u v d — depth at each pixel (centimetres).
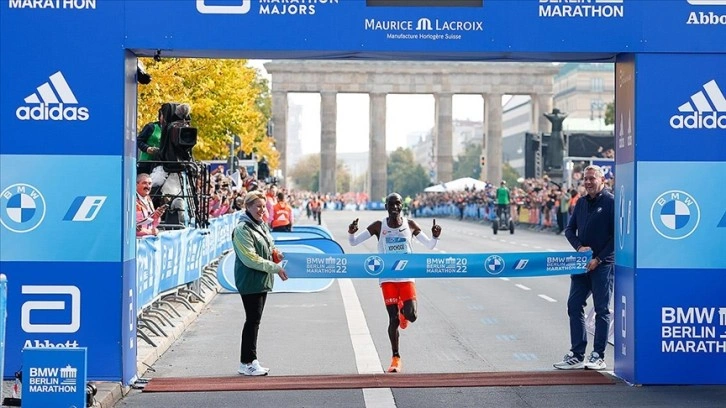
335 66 12975
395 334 1317
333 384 1215
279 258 1302
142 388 1190
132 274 1209
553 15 1169
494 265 1339
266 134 7431
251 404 1106
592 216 1299
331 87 13000
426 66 12925
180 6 1152
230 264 2350
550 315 1952
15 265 1152
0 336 952
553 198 5309
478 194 8181
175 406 1099
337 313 1992
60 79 1151
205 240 2280
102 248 1155
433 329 1755
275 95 12862
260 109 8531
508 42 1167
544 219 5653
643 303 1184
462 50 1166
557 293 2375
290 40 1155
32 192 1152
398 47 1162
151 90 2889
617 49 1173
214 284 2411
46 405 990
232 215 3027
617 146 1248
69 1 1149
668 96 1177
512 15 1168
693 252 1182
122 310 1158
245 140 5028
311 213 9675
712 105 1177
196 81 3253
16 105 1149
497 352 1498
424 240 1340
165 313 1817
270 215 3247
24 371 990
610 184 2988
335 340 1627
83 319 1155
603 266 1301
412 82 13000
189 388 1193
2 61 1150
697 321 1185
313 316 1944
